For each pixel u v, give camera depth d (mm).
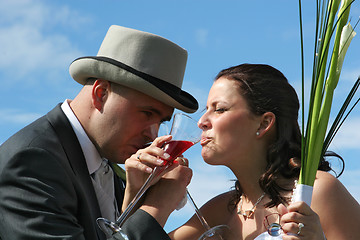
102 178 4211
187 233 3801
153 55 4105
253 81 3633
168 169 3734
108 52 4211
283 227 2846
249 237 3445
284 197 3406
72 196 3641
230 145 3539
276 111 3631
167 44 4168
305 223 2812
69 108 4168
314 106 3146
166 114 4188
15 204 3428
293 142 3672
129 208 3545
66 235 3342
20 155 3562
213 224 3848
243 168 3605
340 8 3248
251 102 3586
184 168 3787
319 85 3168
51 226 3330
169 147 3574
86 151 4055
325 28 3188
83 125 4117
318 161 3094
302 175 3090
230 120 3555
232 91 3615
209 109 3678
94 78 4164
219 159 3566
